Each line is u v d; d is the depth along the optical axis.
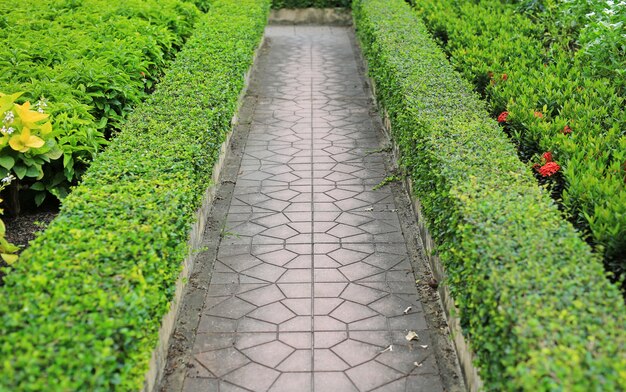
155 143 5.30
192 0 10.86
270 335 4.35
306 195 6.39
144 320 3.33
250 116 8.66
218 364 4.08
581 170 4.71
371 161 7.20
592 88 6.20
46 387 2.57
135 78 7.35
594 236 3.98
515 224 3.69
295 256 5.32
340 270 5.11
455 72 7.13
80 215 4.00
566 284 3.13
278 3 14.72
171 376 3.98
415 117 5.70
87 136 5.75
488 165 4.63
